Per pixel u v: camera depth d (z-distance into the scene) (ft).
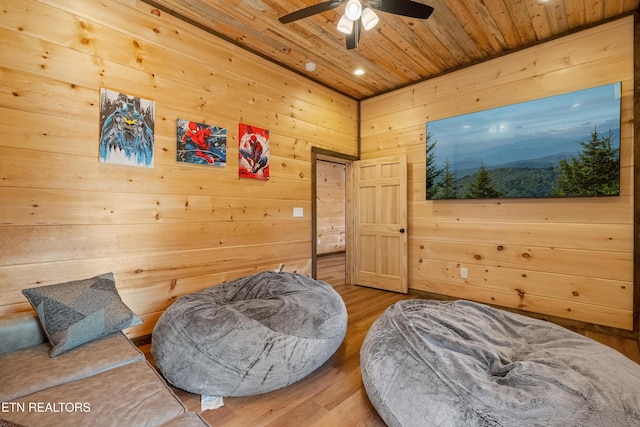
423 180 13.08
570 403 4.00
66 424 3.41
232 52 10.25
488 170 11.27
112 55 7.75
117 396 3.98
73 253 7.20
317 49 10.84
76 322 5.33
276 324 6.40
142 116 8.23
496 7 8.62
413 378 4.88
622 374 4.64
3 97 6.37
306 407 5.68
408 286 13.48
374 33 9.83
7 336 5.19
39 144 6.77
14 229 6.50
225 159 10.03
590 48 9.44
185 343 5.99
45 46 6.83
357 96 15.03
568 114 9.69
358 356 7.65
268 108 11.34
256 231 10.91
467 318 6.79
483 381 4.54
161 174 8.60
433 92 12.84
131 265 8.05
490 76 11.34
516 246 10.75
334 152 14.02
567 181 9.69
